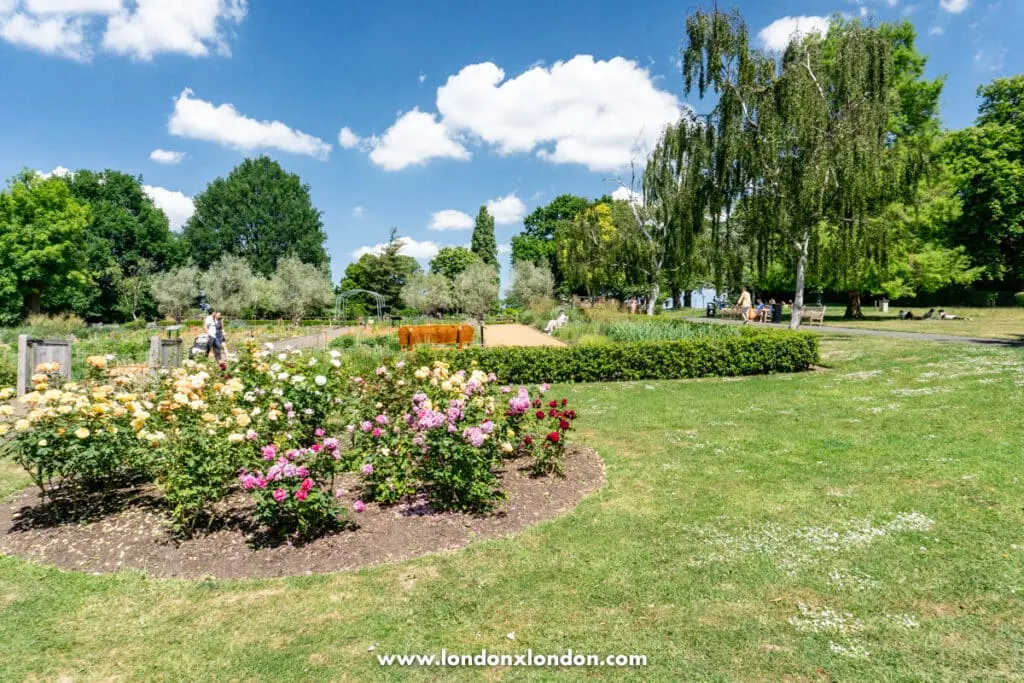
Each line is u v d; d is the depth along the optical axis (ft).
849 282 67.36
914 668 9.54
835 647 10.16
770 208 55.16
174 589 12.41
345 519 15.64
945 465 19.25
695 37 57.93
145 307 155.53
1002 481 17.44
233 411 17.46
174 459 14.71
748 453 22.20
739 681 9.36
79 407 15.56
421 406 17.43
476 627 11.03
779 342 43.01
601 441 24.82
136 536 14.58
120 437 16.51
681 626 10.96
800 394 33.94
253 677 9.62
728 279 64.90
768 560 13.48
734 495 17.78
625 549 14.24
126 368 40.78
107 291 151.12
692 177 65.36
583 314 86.79
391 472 17.11
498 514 16.40
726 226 62.95
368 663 9.96
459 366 39.91
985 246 108.47
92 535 14.71
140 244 160.97
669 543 14.55
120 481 18.10
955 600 11.53
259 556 13.70
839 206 54.24
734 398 33.65
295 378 20.08
